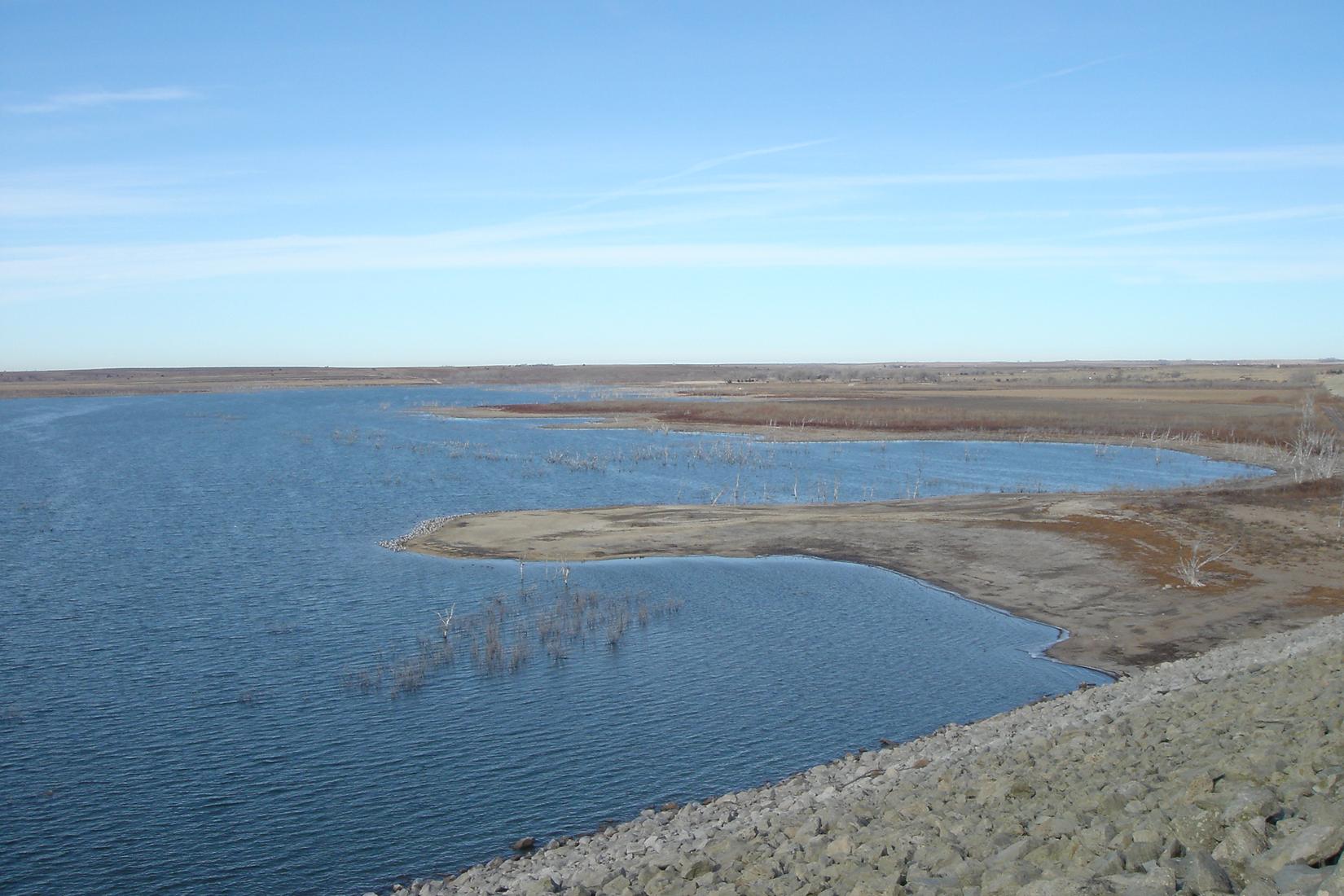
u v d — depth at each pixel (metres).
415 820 18.69
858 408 119.00
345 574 39.06
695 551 42.91
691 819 17.31
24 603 34.41
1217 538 41.34
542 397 192.38
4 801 19.45
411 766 20.98
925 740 20.86
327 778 20.45
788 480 68.19
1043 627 31.42
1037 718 20.73
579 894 12.77
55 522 51.75
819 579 37.84
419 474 71.94
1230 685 18.00
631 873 13.41
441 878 16.58
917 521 47.16
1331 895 6.42
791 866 11.91
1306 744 10.89
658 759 21.27
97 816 18.83
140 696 25.09
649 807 19.06
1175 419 103.69
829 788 17.59
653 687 25.70
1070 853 9.27
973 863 9.84
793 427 107.81
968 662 27.80
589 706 24.39
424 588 36.72
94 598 35.16
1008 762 15.87
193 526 50.50
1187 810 9.62
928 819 12.52
